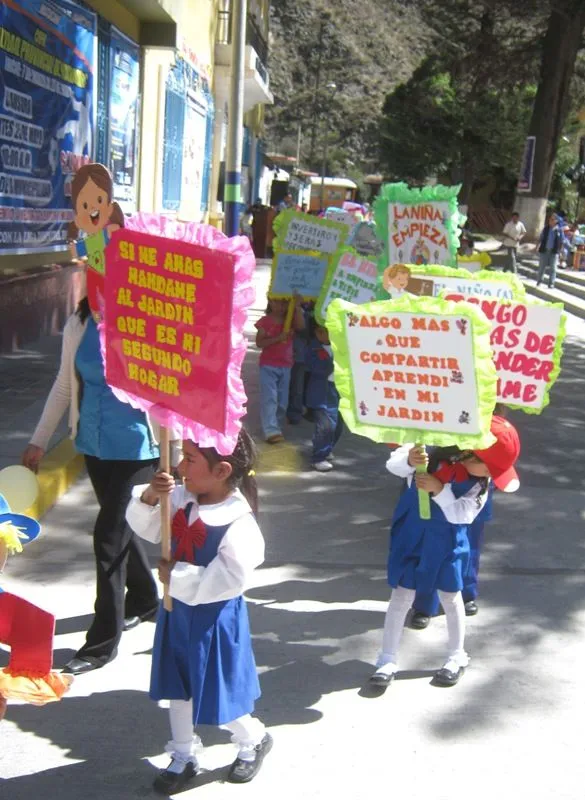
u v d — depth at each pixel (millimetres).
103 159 13477
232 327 3064
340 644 4871
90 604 5145
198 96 21719
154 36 15242
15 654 3051
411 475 4430
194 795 3570
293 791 3615
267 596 5418
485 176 56906
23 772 3678
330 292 7578
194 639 3461
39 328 11492
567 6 33469
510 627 5168
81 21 11766
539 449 9062
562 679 4598
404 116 51000
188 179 21141
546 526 6844
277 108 135125
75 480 7113
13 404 8438
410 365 3990
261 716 4145
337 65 146000
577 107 45594
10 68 9531
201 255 3102
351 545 6234
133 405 3490
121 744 3896
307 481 7512
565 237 29250
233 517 3436
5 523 3051
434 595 4484
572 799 3633
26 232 10445
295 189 57438
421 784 3689
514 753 3936
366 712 4215
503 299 4992
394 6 160750
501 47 40719
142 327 3355
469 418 3947
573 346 16234
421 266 5348
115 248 3373
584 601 5570
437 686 4473
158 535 3646
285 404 8742
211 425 3189
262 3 32156
